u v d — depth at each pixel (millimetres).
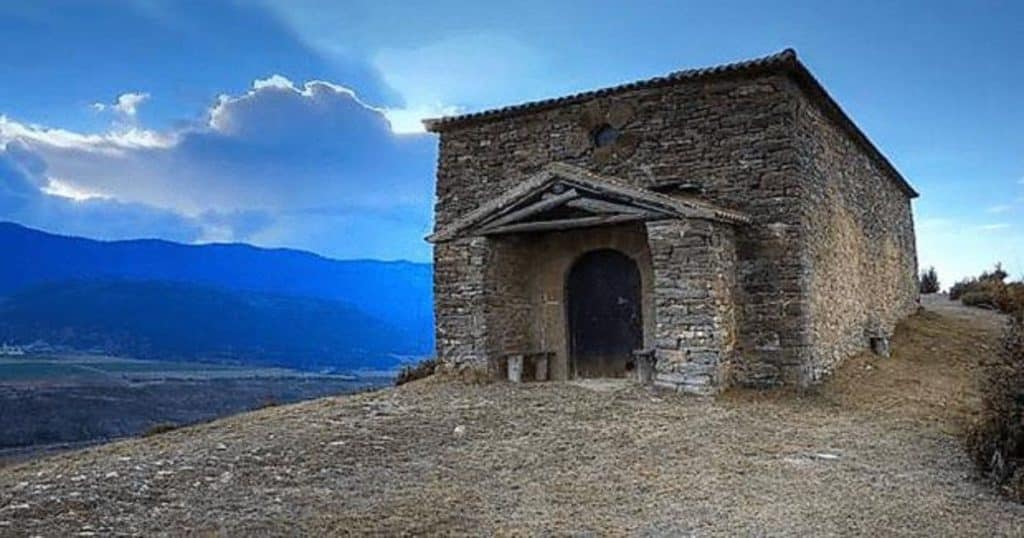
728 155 12961
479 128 15391
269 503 6480
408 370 16219
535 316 14570
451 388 12531
